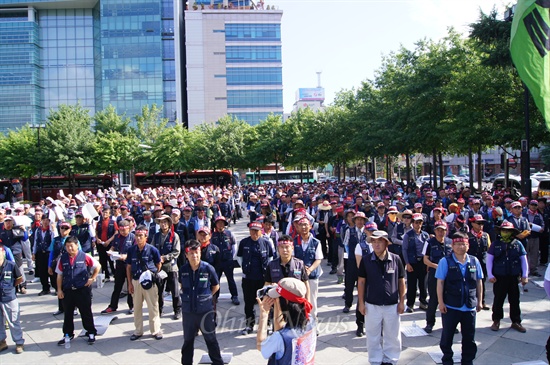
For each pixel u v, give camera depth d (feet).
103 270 40.65
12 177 133.39
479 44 57.72
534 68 17.99
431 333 23.53
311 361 12.30
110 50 266.36
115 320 27.61
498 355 20.44
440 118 76.43
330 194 49.67
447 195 54.29
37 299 33.50
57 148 123.44
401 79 85.66
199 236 27.94
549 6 17.79
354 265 26.99
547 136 58.80
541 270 37.58
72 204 58.29
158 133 144.87
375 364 18.98
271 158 146.61
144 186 146.51
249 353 21.53
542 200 39.78
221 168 147.95
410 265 27.22
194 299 19.08
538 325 24.27
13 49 272.31
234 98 287.28
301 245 23.39
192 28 284.61
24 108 272.31
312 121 129.70
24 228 36.14
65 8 282.97
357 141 103.50
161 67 269.23
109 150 127.65
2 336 22.90
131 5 267.59
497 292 23.52
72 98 283.79
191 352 19.42
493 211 35.91
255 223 24.98
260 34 290.56
